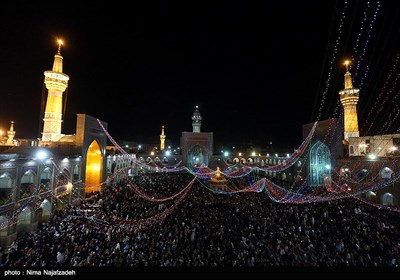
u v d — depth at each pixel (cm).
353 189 2572
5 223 1291
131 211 1703
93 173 2731
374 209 1869
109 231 1277
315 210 1775
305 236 1257
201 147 5234
